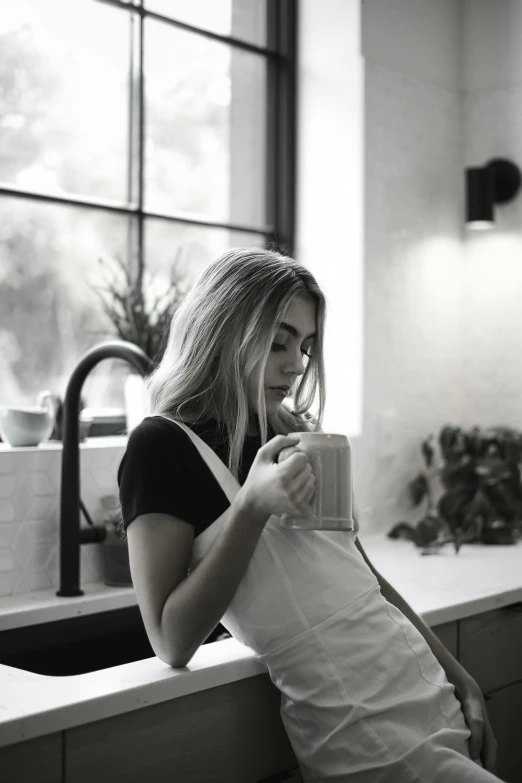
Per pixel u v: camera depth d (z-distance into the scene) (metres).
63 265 2.36
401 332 2.81
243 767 1.33
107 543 1.91
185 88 2.66
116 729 1.17
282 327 1.30
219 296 1.29
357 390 2.68
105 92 2.46
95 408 2.40
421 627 1.47
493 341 2.94
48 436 1.97
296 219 2.89
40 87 2.32
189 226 2.66
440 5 2.92
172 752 1.23
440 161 2.94
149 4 2.56
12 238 2.26
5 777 1.05
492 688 1.92
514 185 2.88
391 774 1.21
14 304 2.26
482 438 2.69
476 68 2.97
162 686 1.19
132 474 1.22
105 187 2.46
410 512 2.84
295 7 2.88
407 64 2.82
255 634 1.25
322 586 1.26
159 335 2.34
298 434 1.17
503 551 2.47
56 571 1.93
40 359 2.31
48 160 2.34
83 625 1.80
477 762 1.38
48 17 2.33
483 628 1.89
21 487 1.87
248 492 1.13
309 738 1.27
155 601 1.18
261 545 1.25
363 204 2.69
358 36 2.69
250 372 1.27
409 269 2.83
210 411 1.32
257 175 2.87
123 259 2.49
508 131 2.90
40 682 1.19
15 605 1.76
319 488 1.15
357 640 1.25
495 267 2.93
